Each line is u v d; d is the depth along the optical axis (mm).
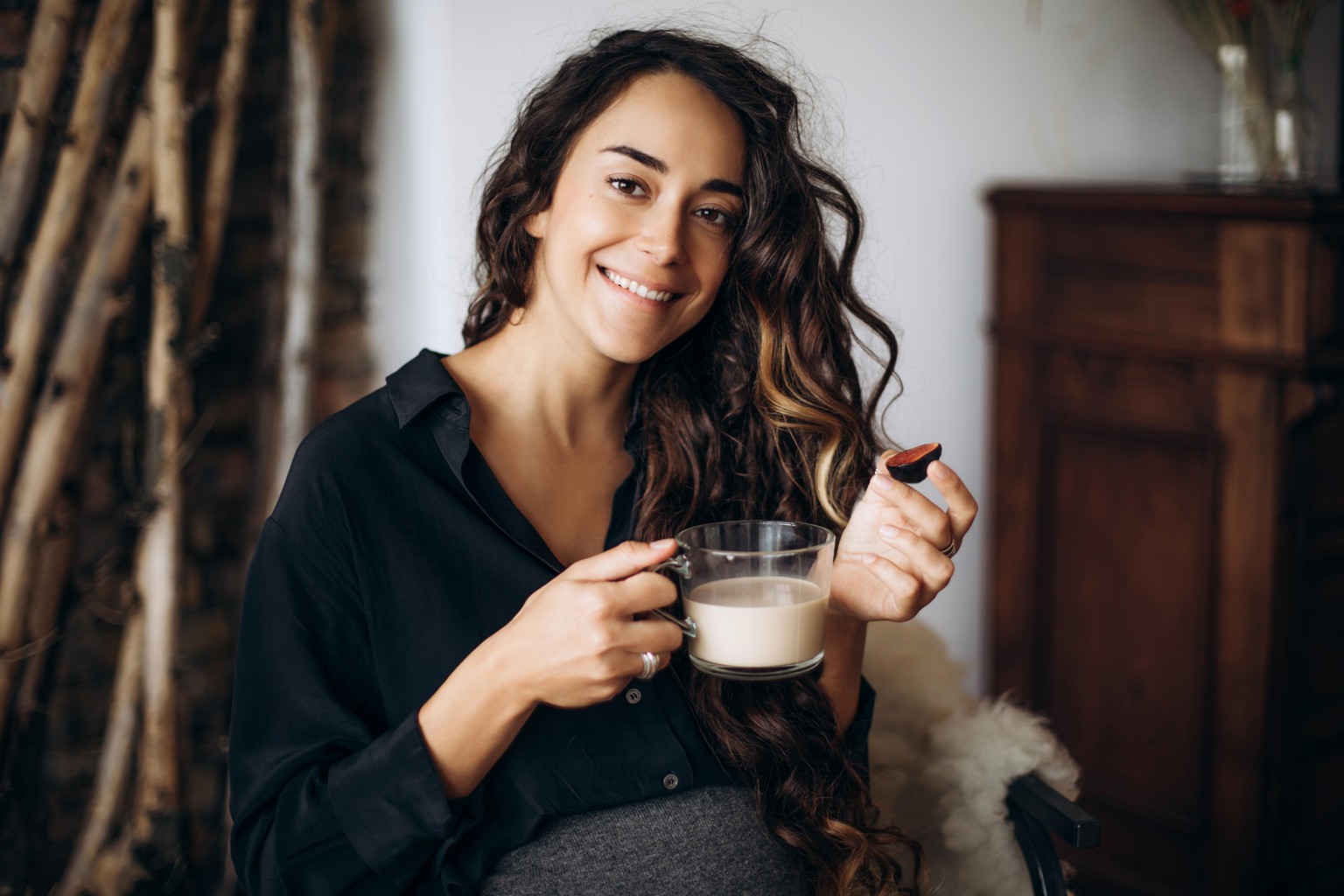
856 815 1223
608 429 1286
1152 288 2180
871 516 1128
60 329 1767
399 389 1161
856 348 2355
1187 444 2154
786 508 1345
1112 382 2275
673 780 1120
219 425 1986
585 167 1116
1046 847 1348
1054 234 2346
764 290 1275
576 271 1128
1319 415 1984
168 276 1771
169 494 1805
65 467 1744
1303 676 2115
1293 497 2023
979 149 2430
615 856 1083
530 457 1217
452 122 1881
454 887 1037
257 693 1082
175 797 1833
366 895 1028
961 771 1376
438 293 1957
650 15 2025
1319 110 2717
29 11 1725
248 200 1960
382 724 1119
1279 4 2199
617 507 1262
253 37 1916
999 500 2531
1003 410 2496
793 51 2178
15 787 1764
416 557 1104
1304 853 2174
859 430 1343
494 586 1115
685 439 1301
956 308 2471
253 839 1061
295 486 1101
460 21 1857
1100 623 2363
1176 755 2240
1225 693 2139
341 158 2041
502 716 955
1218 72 2459
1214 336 2082
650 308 1129
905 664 1490
